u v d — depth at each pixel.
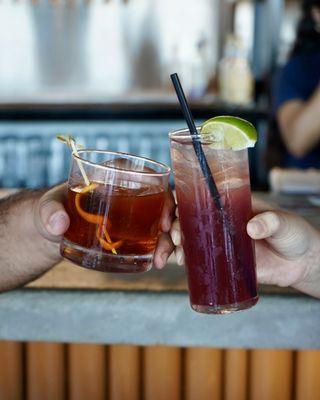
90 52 2.49
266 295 0.54
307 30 1.37
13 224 0.53
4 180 2.11
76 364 0.62
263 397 0.61
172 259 0.63
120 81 2.50
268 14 2.30
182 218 0.45
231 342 0.55
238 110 2.11
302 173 1.12
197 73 2.33
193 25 2.47
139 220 0.45
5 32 2.47
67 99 2.32
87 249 0.44
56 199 0.47
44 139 2.10
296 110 1.37
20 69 2.49
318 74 1.36
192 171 0.44
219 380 0.61
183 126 2.12
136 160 0.47
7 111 2.08
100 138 2.11
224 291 0.44
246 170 0.45
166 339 0.55
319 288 0.52
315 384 0.61
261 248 0.52
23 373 0.63
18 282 0.54
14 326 0.55
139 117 2.11
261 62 2.35
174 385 0.61
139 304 0.54
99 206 0.44
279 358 0.61
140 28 2.48
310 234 0.50
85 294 0.54
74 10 2.46
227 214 0.44
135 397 0.62
